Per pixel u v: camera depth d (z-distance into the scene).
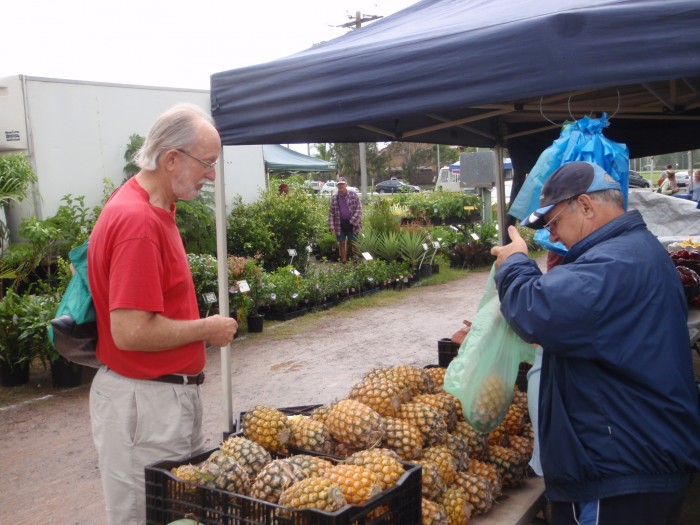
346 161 54.19
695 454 2.03
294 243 13.15
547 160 2.71
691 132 5.59
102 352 2.56
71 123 9.73
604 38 2.20
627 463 1.99
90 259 2.48
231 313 8.77
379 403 2.68
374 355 7.74
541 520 3.13
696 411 2.06
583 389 2.06
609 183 2.21
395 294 11.86
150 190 2.52
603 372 2.04
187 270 2.64
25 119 9.15
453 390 2.58
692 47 2.10
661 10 2.12
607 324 1.98
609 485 2.01
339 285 11.00
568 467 2.08
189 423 2.62
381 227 14.48
